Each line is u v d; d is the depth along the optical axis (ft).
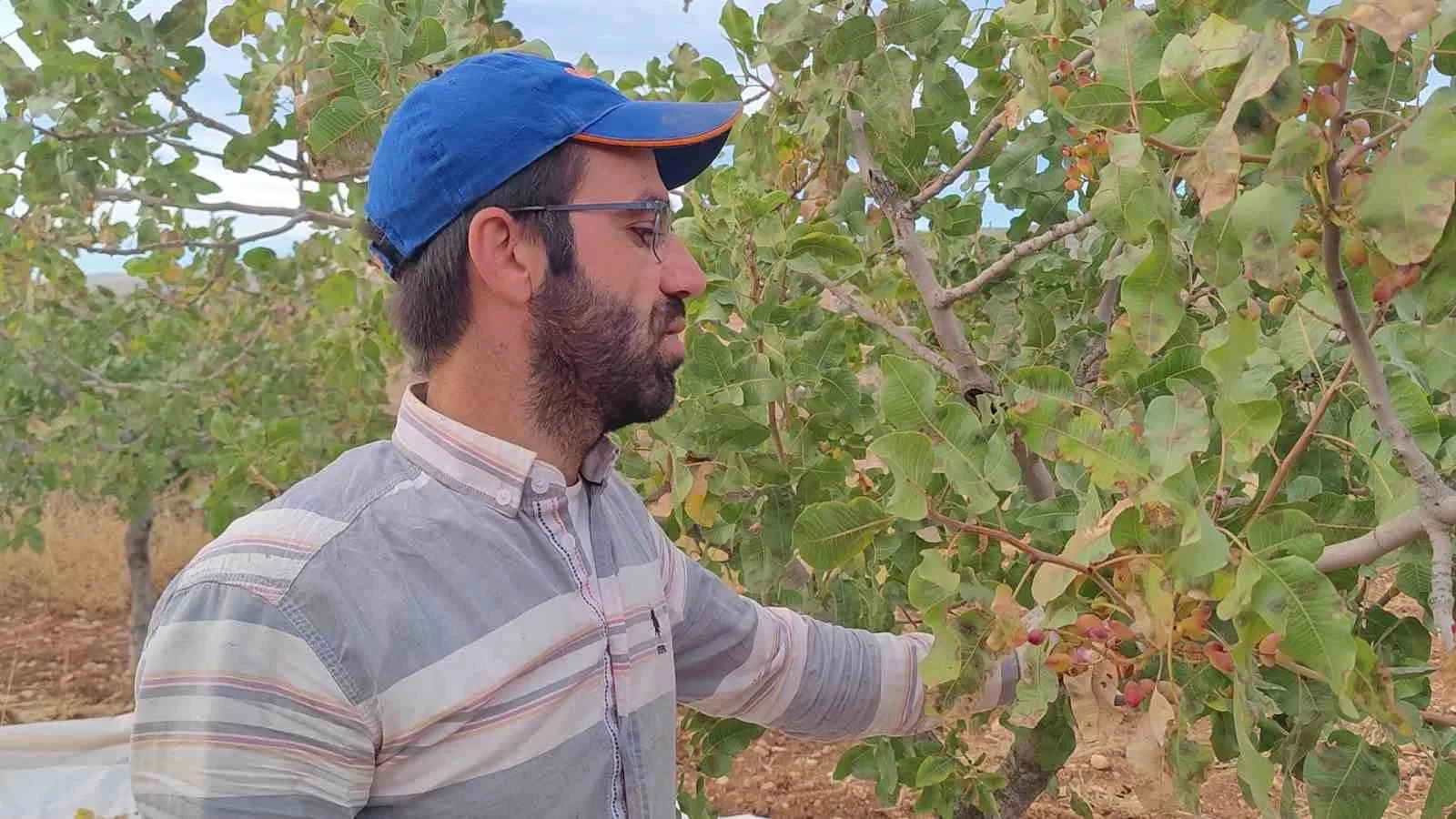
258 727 3.16
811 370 7.01
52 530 28.84
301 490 3.60
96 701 21.47
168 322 17.95
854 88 7.04
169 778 3.16
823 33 7.02
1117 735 3.84
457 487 3.62
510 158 3.62
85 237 14.84
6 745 13.61
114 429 17.03
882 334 9.94
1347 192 3.04
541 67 3.80
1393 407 4.17
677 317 4.05
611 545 4.12
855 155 7.48
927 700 4.07
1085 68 5.53
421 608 3.40
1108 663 3.95
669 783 4.16
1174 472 3.42
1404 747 16.38
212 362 17.93
